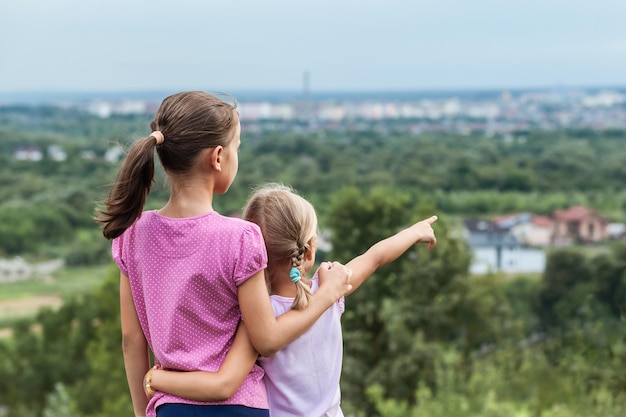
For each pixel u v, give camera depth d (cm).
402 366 1296
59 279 6362
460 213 7562
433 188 8075
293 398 217
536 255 6297
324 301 218
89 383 1587
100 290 1892
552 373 983
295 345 218
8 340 3034
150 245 210
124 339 220
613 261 2083
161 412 208
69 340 2141
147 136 205
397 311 1362
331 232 1584
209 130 207
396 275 1459
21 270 6469
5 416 1911
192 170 209
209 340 208
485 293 1486
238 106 219
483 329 1472
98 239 7031
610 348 1054
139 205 203
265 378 220
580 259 2194
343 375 1360
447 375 899
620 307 1777
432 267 1427
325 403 220
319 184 7488
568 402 873
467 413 785
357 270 234
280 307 218
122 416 1323
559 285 2155
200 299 206
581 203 7756
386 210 1555
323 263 229
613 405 858
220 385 204
